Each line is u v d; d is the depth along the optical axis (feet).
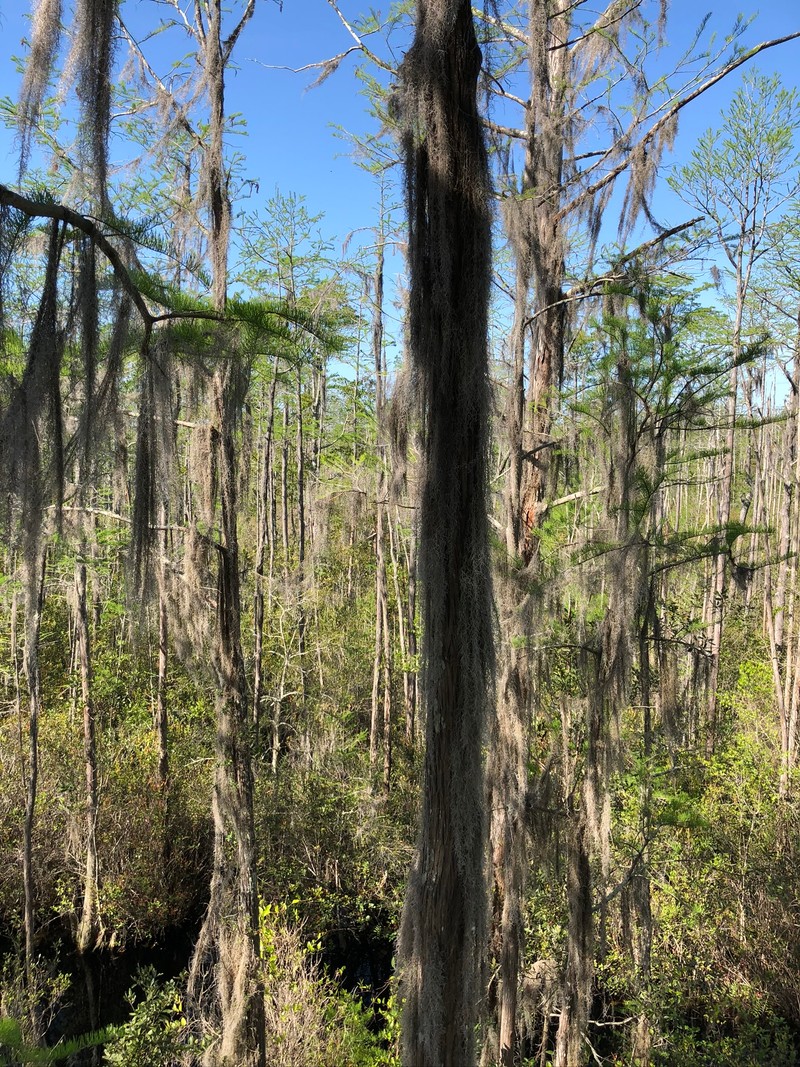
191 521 25.11
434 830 11.27
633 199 20.89
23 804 33.12
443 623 11.19
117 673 37.73
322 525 39.88
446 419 11.12
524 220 19.48
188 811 36.45
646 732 19.01
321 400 51.03
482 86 12.59
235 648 21.59
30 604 9.88
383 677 45.70
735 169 36.37
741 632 49.83
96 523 30.45
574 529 22.63
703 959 26.00
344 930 34.04
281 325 16.05
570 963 17.62
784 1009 25.32
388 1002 23.85
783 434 46.96
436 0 10.37
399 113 11.50
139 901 32.99
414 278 11.13
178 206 22.03
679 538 17.88
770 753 35.22
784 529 39.91
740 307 37.19
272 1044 21.38
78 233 10.14
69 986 29.48
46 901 33.19
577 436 21.72
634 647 18.65
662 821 20.30
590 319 21.95
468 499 11.19
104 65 10.41
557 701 22.12
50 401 9.68
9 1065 5.44
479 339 11.07
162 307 15.34
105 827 34.01
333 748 39.58
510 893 18.33
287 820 35.73
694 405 17.62
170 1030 22.00
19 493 9.65
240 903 20.62
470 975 11.21
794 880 27.20
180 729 39.34
